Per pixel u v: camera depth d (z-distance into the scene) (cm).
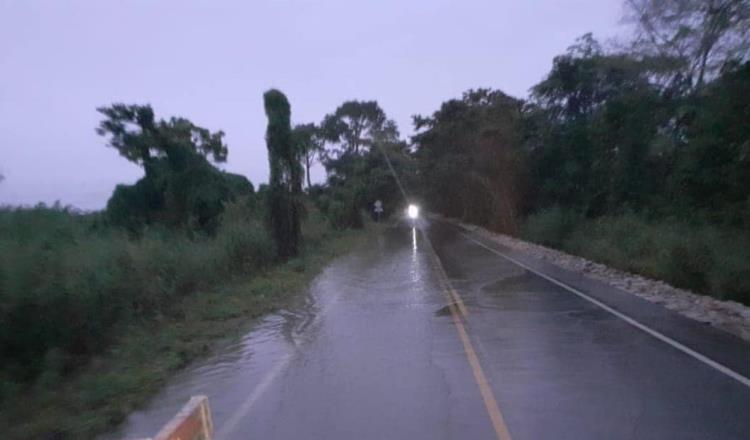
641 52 2969
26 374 1052
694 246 2003
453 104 6619
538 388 897
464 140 5938
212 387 992
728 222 2369
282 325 1517
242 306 1788
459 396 868
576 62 4156
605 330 1305
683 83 3109
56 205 2109
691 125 2791
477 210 6266
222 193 2814
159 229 2394
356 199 5938
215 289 2045
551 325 1367
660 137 3269
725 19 1962
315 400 880
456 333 1303
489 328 1348
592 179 3928
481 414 788
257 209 3197
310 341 1298
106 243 1611
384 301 1795
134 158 2670
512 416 777
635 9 2681
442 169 6456
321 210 5659
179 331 1465
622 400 832
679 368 991
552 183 4231
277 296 1978
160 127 2744
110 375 1052
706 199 2575
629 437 698
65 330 1147
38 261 1148
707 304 1599
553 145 4275
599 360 1052
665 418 758
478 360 1070
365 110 9656
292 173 2966
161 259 1830
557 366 1018
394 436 723
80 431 804
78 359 1158
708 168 2494
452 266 2705
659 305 1625
